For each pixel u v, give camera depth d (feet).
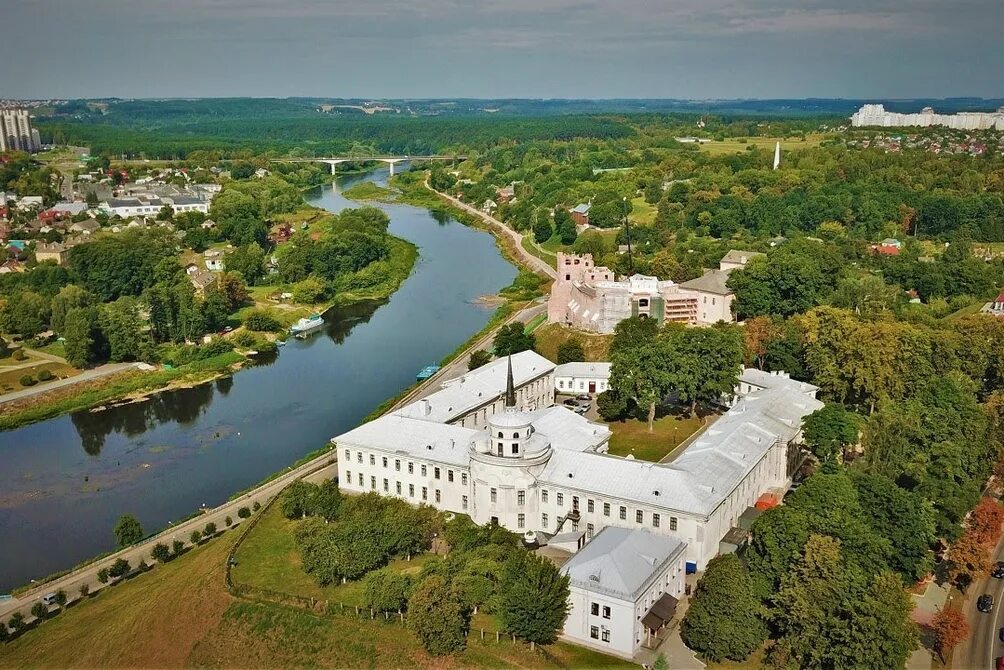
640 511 592.60
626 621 492.54
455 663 487.61
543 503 637.30
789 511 546.67
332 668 499.51
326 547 583.17
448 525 628.28
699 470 611.06
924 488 611.06
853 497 565.53
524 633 495.00
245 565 607.37
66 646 554.05
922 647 501.56
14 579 653.30
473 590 532.73
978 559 548.72
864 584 481.87
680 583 556.92
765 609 499.10
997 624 520.01
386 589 535.19
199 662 524.52
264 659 516.32
